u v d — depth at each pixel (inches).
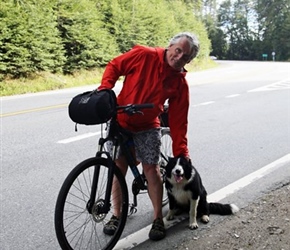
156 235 134.9
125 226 147.2
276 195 172.9
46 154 238.7
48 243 134.6
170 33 1162.0
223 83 694.5
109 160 127.0
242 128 316.5
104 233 137.8
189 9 1742.1
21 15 605.0
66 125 323.6
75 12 731.4
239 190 181.3
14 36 597.3
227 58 3075.8
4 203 166.2
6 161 222.5
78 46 747.4
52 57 681.6
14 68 604.4
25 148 250.8
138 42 938.1
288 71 1043.9
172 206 148.2
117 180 132.3
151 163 137.3
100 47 792.3
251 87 620.4
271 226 140.3
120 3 920.9
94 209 123.9
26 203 166.9
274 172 207.3
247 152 246.2
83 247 129.6
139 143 135.6
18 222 149.6
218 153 243.6
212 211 152.6
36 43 628.4
